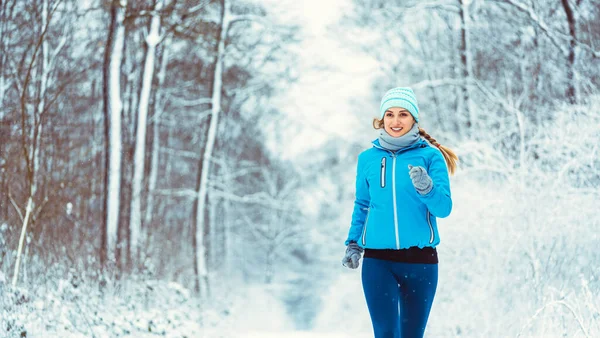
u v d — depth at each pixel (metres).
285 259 39.38
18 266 7.23
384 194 3.49
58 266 8.35
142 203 14.66
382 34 18.77
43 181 10.02
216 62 20.25
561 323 6.09
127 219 13.28
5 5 11.27
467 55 15.22
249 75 22.20
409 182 3.46
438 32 17.62
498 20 14.78
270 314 21.23
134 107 18.66
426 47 17.92
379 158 3.58
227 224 30.17
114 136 11.74
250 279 37.59
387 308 3.43
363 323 13.95
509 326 7.17
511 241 8.38
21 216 8.38
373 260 3.52
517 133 10.64
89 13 13.52
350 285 16.62
